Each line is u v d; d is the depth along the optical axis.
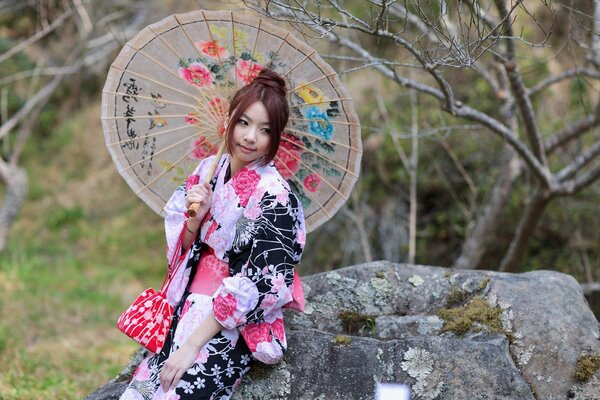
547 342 2.70
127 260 8.52
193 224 2.71
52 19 8.87
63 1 7.55
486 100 6.62
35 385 4.64
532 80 6.50
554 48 6.68
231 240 2.61
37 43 10.64
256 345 2.54
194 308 2.64
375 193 7.38
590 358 2.65
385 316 3.00
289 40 2.67
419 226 7.18
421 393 2.56
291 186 2.93
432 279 3.10
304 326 2.99
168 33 2.73
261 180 2.63
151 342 2.65
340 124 2.78
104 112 2.86
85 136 10.80
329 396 2.59
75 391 4.57
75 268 8.01
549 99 6.61
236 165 2.71
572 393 2.60
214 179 2.73
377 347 2.66
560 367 2.65
